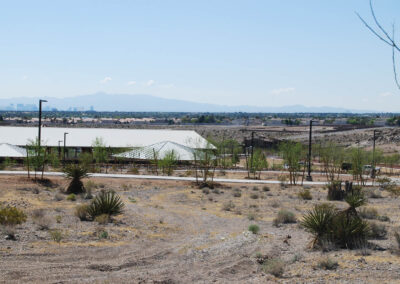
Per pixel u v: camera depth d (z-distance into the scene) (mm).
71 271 11789
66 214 22078
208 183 42000
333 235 15242
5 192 31578
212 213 26141
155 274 11836
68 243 15289
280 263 12445
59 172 49062
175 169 63688
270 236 17906
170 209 27359
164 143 69562
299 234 18562
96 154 65625
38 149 39625
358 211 23938
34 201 27406
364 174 60750
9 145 62688
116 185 40156
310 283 10805
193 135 85562
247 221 23188
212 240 17484
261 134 159750
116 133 83625
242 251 14812
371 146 113062
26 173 45625
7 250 13609
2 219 17688
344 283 10758
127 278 11266
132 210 25344
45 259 12984
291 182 45531
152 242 16656
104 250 14648
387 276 11336
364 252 13930
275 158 93000
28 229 17203
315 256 13867
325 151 63594
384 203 30531
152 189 38594
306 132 159250
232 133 169250
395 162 79125
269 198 34031
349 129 161250
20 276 11016
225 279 11391
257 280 11203
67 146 75062
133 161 68000
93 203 22641
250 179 52062
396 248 14664
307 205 29719
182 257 14148
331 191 33469
